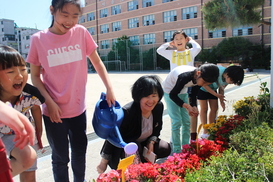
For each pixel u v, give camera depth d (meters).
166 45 4.23
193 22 30.56
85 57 2.34
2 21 68.19
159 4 33.75
